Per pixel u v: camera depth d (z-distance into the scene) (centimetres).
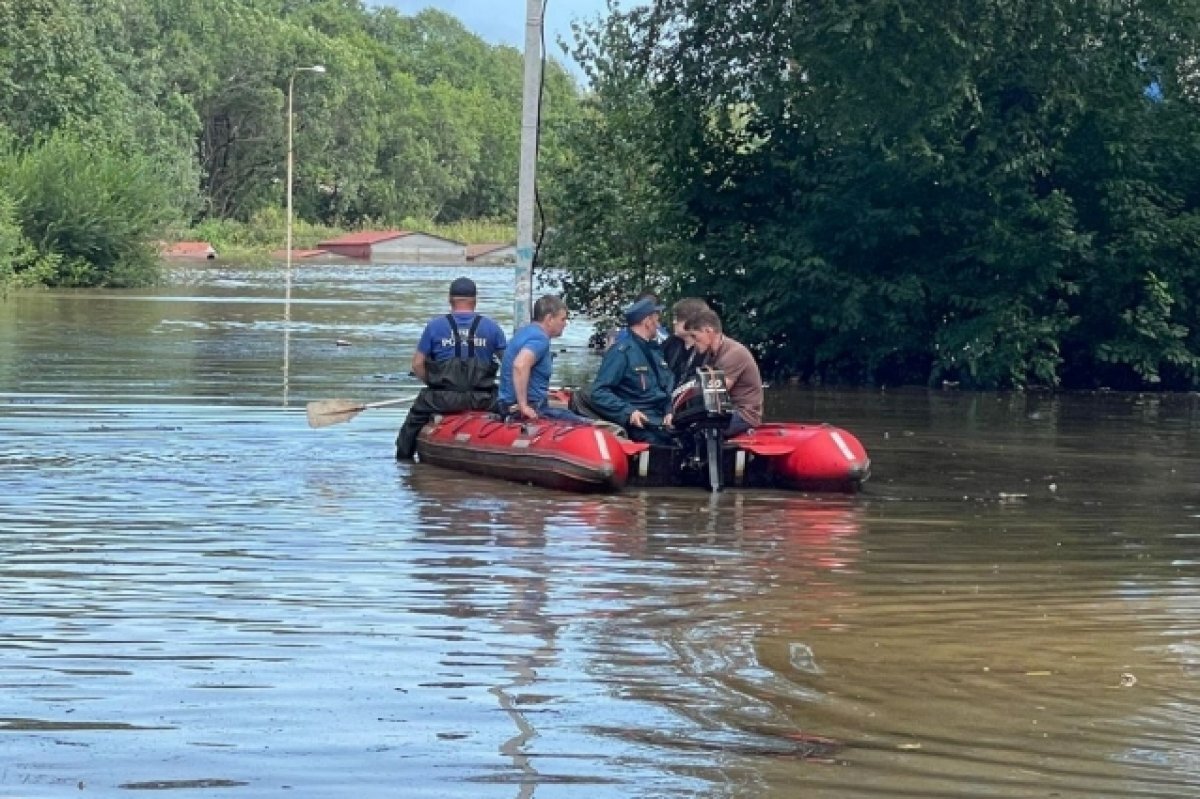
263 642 700
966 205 2233
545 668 665
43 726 578
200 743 562
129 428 1473
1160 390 2291
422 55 13075
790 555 934
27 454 1291
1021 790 525
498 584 828
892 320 2219
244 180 9375
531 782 529
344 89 9506
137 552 897
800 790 523
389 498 1113
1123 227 2264
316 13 11738
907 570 895
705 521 1052
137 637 705
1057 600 820
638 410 1222
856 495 1188
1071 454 1472
